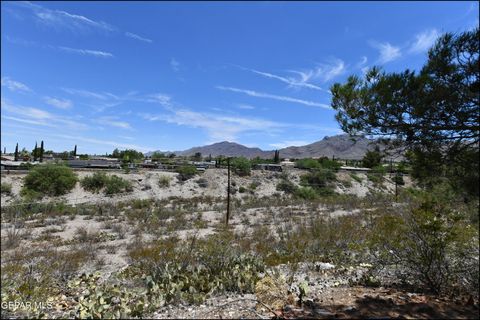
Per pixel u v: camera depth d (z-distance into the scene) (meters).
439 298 5.12
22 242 14.28
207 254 7.10
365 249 8.82
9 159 58.44
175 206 28.44
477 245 6.19
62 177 31.81
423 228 5.55
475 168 4.30
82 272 8.62
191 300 4.96
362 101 5.14
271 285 5.71
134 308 4.55
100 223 20.03
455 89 4.34
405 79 4.70
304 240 10.79
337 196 35.88
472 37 4.27
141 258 9.92
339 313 4.35
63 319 4.56
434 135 4.64
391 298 5.09
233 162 44.88
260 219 20.20
